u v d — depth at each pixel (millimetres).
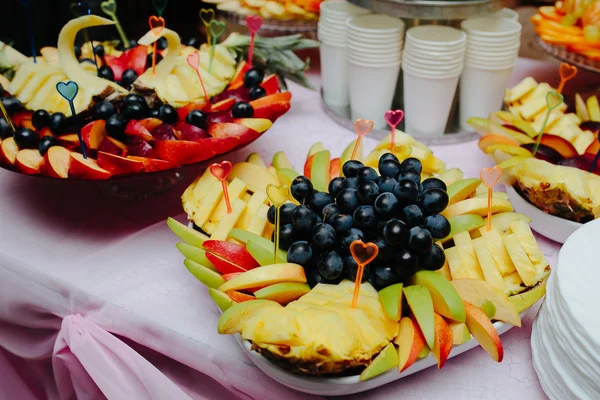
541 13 1280
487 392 674
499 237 734
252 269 688
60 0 1746
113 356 800
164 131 887
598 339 539
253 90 1021
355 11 1193
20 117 957
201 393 823
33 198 1003
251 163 907
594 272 621
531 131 1006
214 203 803
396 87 1248
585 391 571
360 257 599
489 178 712
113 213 974
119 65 1109
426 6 1006
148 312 769
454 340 638
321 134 1174
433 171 902
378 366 597
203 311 777
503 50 1062
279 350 570
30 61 1058
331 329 582
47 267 845
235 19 1441
